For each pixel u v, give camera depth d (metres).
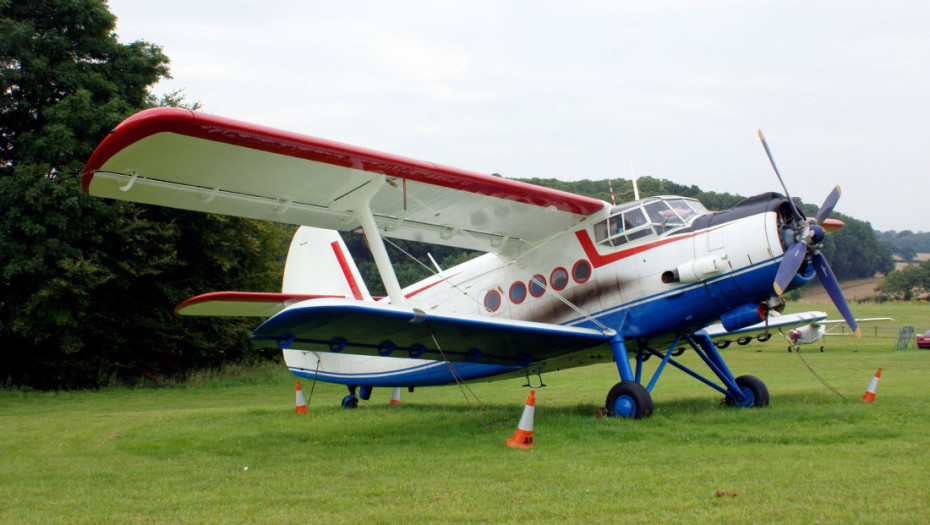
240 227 21.98
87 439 8.10
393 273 8.39
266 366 22.45
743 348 34.06
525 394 13.64
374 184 8.30
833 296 8.59
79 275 16.97
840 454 5.59
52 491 5.27
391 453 6.55
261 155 7.30
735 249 8.13
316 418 9.73
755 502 4.20
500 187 8.69
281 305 9.95
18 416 11.64
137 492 5.16
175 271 21.03
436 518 4.14
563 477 5.11
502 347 9.09
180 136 6.65
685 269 8.35
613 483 4.84
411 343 8.71
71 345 17.36
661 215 8.95
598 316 9.20
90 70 19.09
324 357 12.55
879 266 103.38
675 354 10.40
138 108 20.25
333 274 12.73
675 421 7.59
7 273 16.23
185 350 21.70
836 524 3.71
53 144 17.17
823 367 19.81
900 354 26.59
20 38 17.81
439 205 9.16
